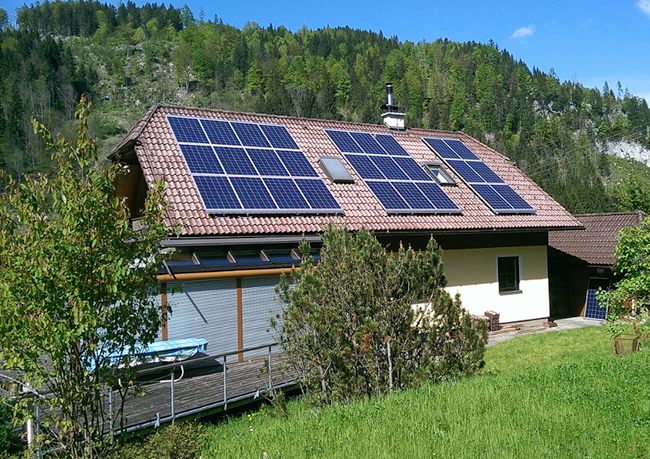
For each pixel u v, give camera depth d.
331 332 8.77
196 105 148.00
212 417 10.39
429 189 17.81
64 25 187.50
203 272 12.10
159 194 6.61
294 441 7.47
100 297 6.05
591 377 10.09
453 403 8.52
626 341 14.30
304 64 168.50
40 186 6.01
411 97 161.75
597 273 22.45
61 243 5.74
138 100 146.88
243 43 176.25
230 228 12.76
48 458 6.89
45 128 6.20
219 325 12.49
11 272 5.56
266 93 152.88
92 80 146.50
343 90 158.50
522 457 6.38
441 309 9.67
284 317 9.34
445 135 23.53
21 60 123.12
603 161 160.50
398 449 6.84
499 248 19.20
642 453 6.43
